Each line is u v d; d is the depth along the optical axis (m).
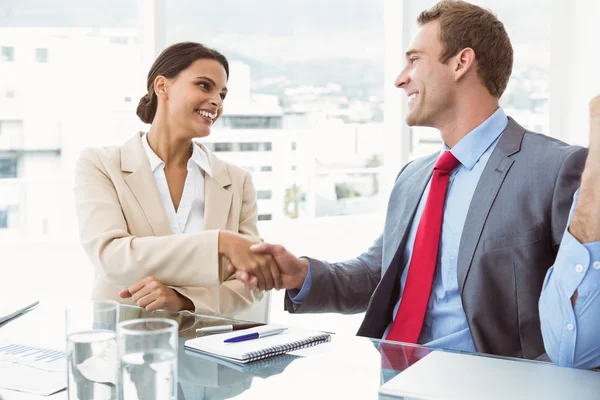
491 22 1.57
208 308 1.69
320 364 1.07
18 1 3.36
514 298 1.41
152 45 3.41
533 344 1.41
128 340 0.81
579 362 1.13
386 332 1.63
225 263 1.82
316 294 1.64
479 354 1.12
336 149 4.37
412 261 1.55
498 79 1.58
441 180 1.56
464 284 1.44
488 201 1.45
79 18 3.46
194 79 1.99
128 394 0.81
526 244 1.41
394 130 4.18
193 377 1.01
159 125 2.03
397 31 4.07
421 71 1.59
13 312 1.42
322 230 4.36
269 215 4.21
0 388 0.98
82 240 1.86
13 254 3.48
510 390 0.91
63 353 1.16
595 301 1.10
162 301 1.64
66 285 3.55
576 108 4.15
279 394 0.94
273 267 1.64
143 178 1.96
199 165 2.03
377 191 4.54
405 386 0.94
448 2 1.61
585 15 4.05
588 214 1.11
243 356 1.08
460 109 1.58
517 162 1.46
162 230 1.92
